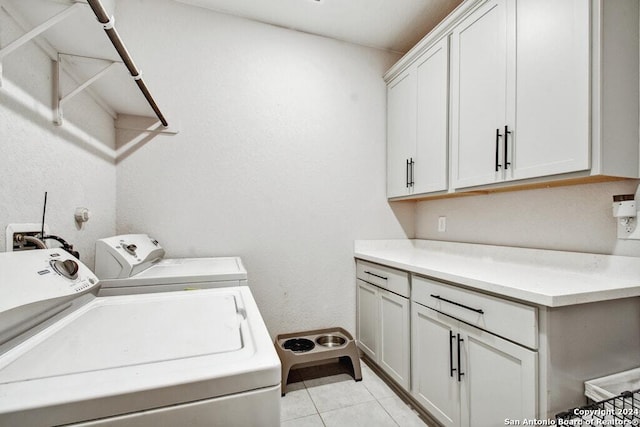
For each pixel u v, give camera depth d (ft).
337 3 6.22
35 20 2.93
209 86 6.36
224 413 1.70
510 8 4.43
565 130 3.72
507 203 5.56
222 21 6.46
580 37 3.55
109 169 5.46
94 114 4.80
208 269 4.66
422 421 5.02
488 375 3.79
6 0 2.62
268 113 6.81
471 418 4.03
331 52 7.41
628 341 3.65
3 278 2.15
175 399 1.61
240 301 3.23
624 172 3.60
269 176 6.81
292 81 7.04
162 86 6.03
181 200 6.15
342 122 7.48
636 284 3.57
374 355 6.59
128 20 5.83
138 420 1.55
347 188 7.52
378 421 5.03
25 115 3.10
